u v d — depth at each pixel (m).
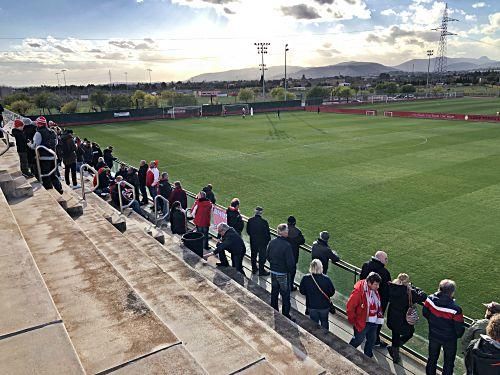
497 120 49.34
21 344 2.60
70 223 5.44
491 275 10.80
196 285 5.99
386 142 34.72
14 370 2.38
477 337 5.32
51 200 6.71
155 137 40.47
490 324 4.79
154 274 4.93
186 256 8.80
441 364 6.68
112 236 6.62
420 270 11.19
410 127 45.44
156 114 59.94
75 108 68.94
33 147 9.62
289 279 7.50
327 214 16.05
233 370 3.09
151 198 15.74
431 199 17.86
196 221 11.15
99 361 2.66
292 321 6.80
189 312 3.95
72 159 13.45
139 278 4.80
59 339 2.65
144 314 3.21
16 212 6.03
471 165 24.84
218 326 3.69
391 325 6.61
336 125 48.62
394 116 59.50
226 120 57.38
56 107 77.12
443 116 54.69
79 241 4.76
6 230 4.38
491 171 23.12
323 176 22.58
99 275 3.88
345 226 14.67
